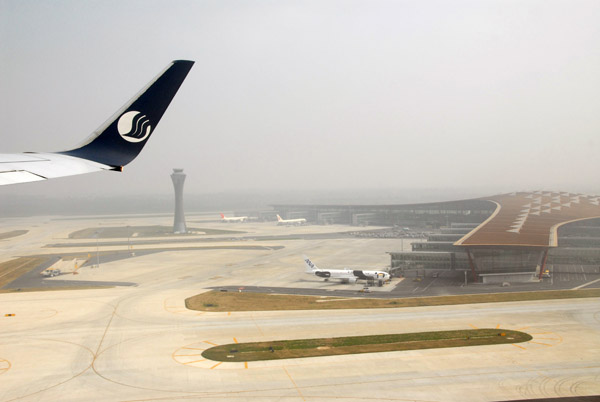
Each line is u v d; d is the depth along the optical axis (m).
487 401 41.62
